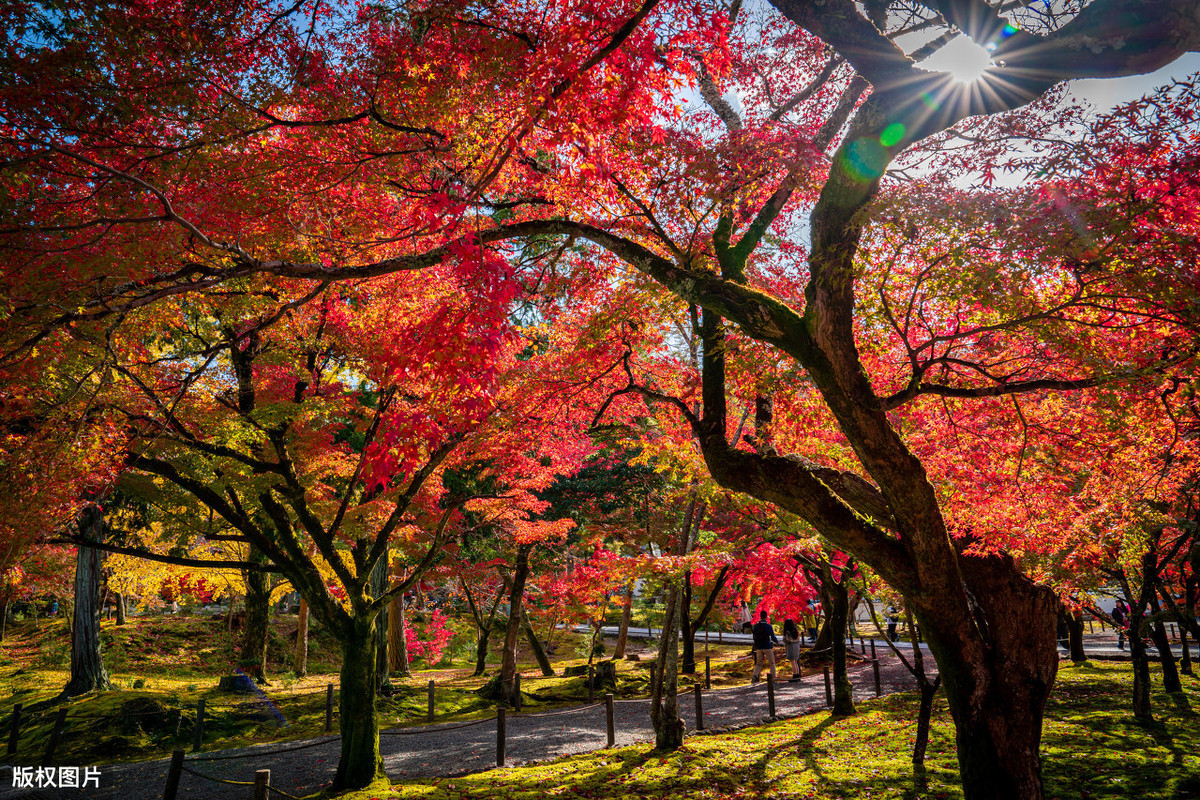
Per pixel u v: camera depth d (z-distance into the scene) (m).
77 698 14.85
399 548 16.00
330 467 9.69
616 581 10.89
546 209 6.90
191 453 7.95
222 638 24.58
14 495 4.86
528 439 10.09
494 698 16.91
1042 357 5.69
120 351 5.86
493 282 3.95
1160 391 5.65
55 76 4.15
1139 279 4.12
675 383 9.24
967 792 4.96
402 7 5.19
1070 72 3.52
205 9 4.53
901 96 4.01
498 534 17.64
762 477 5.58
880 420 4.71
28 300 4.55
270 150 5.47
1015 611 5.36
